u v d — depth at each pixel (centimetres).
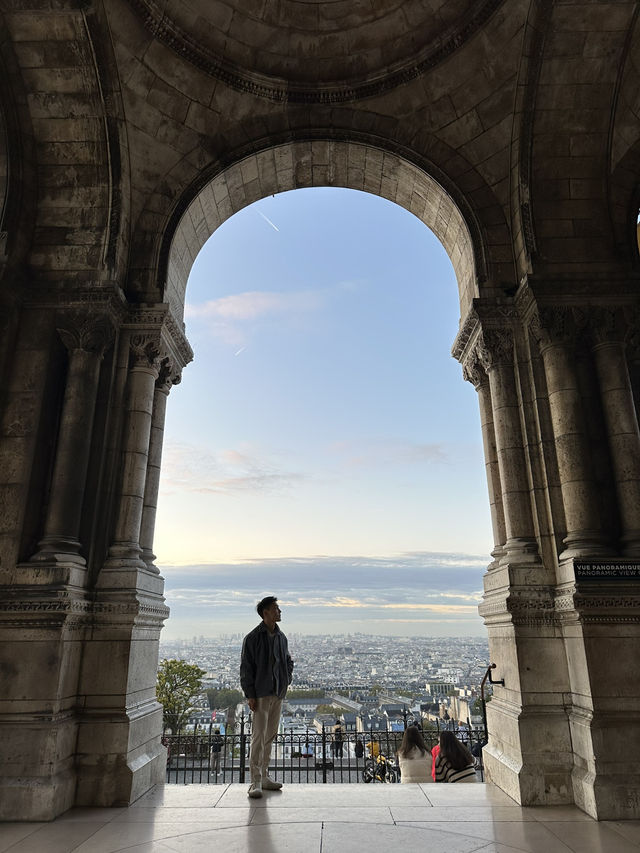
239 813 632
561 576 759
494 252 961
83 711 714
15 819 609
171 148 1002
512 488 843
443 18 976
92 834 565
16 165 895
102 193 925
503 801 679
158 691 2078
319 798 693
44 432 827
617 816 606
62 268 889
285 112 1041
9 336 833
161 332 902
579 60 902
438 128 1022
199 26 962
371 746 1066
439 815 621
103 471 834
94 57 868
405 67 1009
